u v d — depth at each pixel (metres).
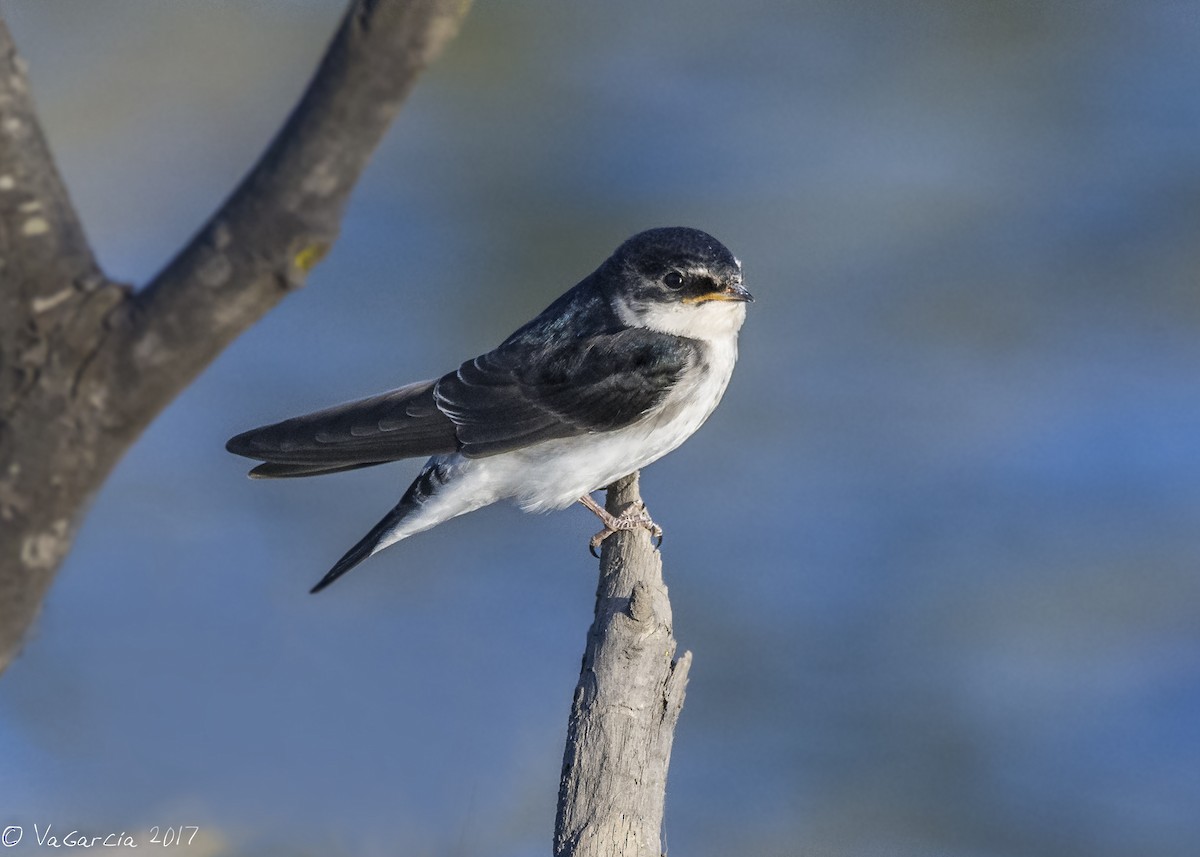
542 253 16.78
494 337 16.42
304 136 2.89
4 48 3.15
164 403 3.19
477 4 17.84
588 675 6.35
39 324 3.11
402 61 2.82
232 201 2.98
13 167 3.10
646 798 6.02
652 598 6.47
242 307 3.05
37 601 3.29
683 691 6.33
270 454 9.21
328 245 3.01
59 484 3.19
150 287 3.09
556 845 5.84
